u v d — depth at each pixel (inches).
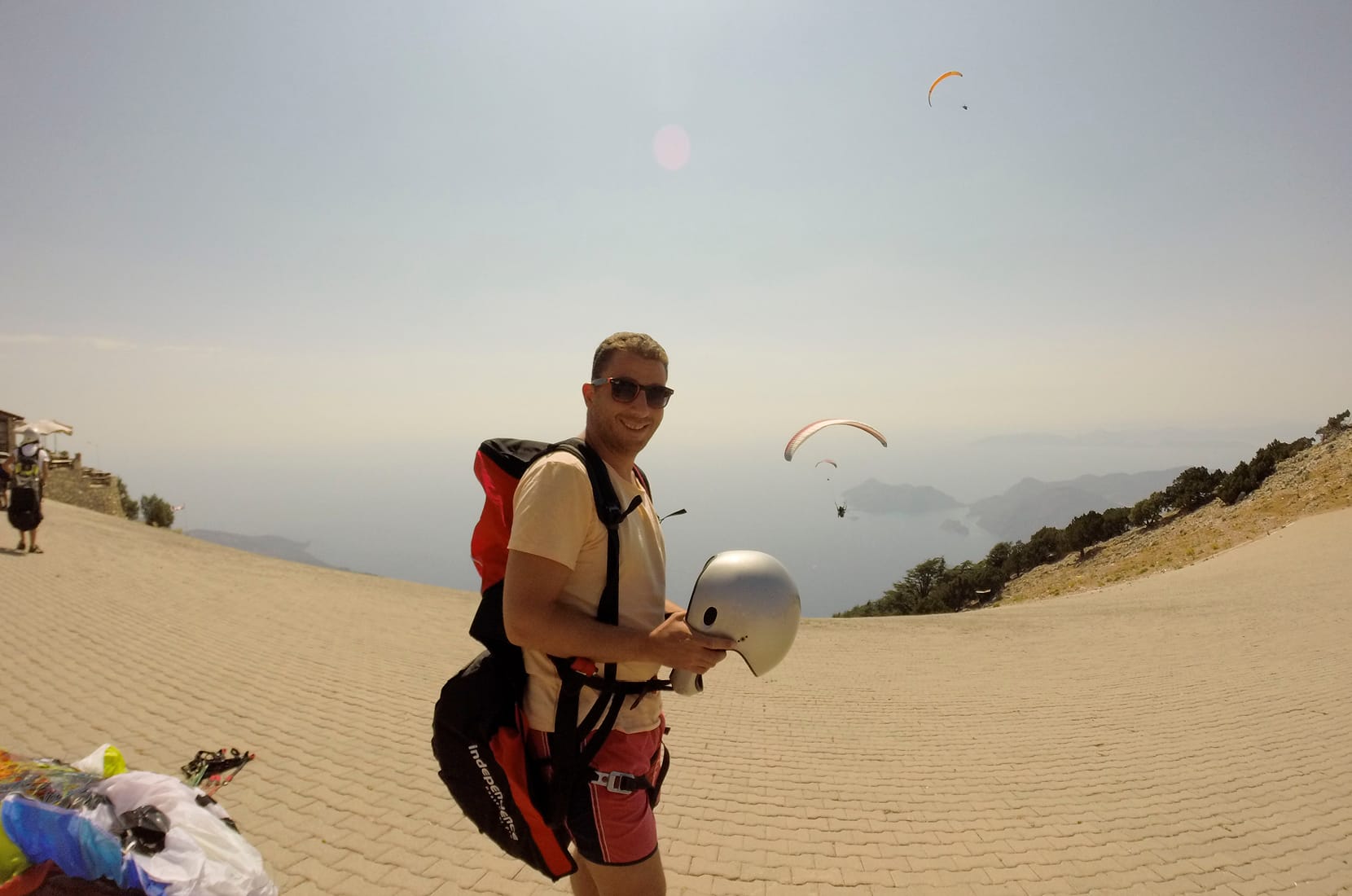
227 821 115.9
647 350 87.0
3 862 93.0
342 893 137.9
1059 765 274.2
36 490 512.7
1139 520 1814.7
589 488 78.9
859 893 160.4
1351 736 308.2
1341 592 747.4
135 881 94.9
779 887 160.4
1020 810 222.4
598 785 81.7
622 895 84.7
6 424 905.5
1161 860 186.1
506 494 84.4
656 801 91.0
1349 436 1572.3
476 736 79.8
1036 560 1946.4
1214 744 301.9
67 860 95.0
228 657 319.9
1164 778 257.9
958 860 181.6
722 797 217.0
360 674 323.3
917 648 585.3
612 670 81.6
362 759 211.9
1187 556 1375.5
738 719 323.0
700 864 168.9
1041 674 472.4
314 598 550.0
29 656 275.7
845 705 368.8
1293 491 1454.2
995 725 338.0
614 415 86.4
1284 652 503.5
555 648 75.1
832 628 703.1
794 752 275.6
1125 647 568.4
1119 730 328.5
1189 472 1814.7
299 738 225.5
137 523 978.7
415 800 184.7
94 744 199.9
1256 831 207.9
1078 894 165.5
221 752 192.5
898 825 204.2
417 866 150.5
